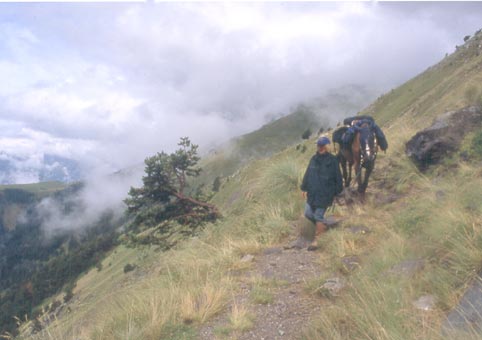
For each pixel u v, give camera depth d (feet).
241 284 22.35
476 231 17.35
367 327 14.38
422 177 31.27
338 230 26.20
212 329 17.79
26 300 358.84
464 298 14.26
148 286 24.85
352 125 31.22
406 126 48.11
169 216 62.39
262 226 31.53
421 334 13.14
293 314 18.11
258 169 48.16
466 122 32.89
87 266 388.16
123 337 17.61
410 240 20.86
